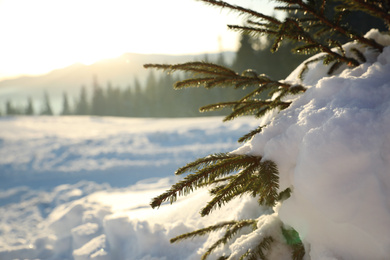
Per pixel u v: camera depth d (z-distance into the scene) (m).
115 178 8.92
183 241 2.30
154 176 8.91
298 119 1.24
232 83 1.71
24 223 4.81
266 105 1.68
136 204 3.91
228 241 1.85
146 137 14.52
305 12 1.51
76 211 3.51
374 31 1.75
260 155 1.28
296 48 1.56
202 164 1.35
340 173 1.05
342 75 1.57
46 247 3.16
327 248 1.21
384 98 1.15
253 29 1.55
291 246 1.55
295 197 1.28
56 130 17.67
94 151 12.46
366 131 1.05
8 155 12.16
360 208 1.03
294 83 1.75
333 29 1.64
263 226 1.63
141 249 2.45
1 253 3.15
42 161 11.33
